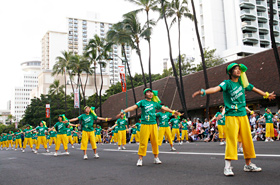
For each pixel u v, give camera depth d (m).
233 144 5.35
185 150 11.90
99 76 101.06
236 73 5.41
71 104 60.22
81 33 135.88
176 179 5.35
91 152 13.95
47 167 8.48
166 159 8.71
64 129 13.22
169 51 27.41
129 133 28.97
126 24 31.28
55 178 6.34
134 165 7.67
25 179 6.48
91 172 6.89
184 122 18.75
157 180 5.36
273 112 23.05
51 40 126.69
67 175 6.66
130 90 45.97
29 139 18.31
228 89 5.47
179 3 27.83
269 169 5.85
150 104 7.57
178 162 7.81
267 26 60.81
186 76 35.22
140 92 41.69
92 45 41.97
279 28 63.69
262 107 24.05
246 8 60.69
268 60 25.61
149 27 29.20
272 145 12.20
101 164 8.39
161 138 12.24
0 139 26.80
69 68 47.41
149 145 16.86
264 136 17.67
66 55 47.84
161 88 36.53
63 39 129.38
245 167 5.78
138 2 29.91
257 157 7.91
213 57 46.41
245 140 5.52
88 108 10.57
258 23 60.47
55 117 56.59
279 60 18.61
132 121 38.75
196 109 29.80
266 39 59.69
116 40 31.36
